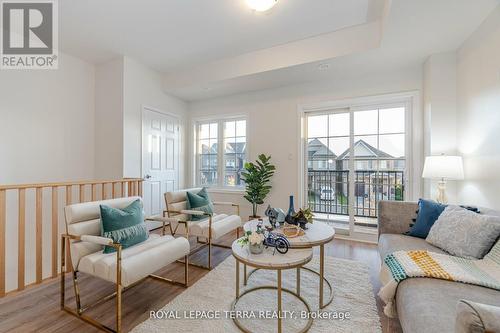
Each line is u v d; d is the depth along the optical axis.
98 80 3.88
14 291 2.04
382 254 2.01
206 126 4.92
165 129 4.41
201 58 3.73
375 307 1.85
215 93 4.43
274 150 4.11
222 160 4.76
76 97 3.68
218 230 2.63
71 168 3.61
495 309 0.75
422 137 3.20
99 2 2.47
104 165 3.79
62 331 1.60
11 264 2.98
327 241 1.89
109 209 1.94
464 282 1.31
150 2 2.46
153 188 4.13
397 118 3.43
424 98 3.15
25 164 3.15
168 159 4.47
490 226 1.59
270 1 2.37
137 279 1.67
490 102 2.15
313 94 3.83
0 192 1.94
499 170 2.02
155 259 1.82
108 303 1.90
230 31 2.98
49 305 1.87
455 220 1.82
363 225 3.63
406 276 1.41
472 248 1.61
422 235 2.12
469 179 2.51
